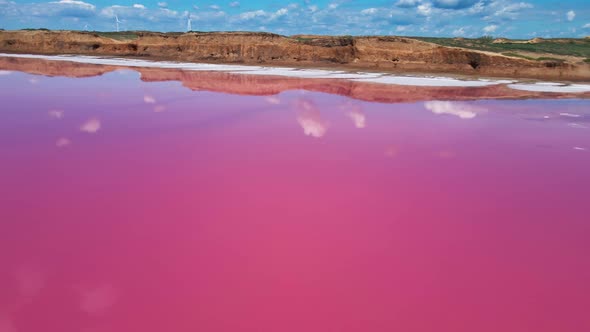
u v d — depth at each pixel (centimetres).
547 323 463
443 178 911
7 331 430
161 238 625
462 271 558
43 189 796
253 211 723
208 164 970
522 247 620
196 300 491
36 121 1395
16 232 630
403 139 1267
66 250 586
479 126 1494
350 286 523
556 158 1085
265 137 1238
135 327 445
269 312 474
